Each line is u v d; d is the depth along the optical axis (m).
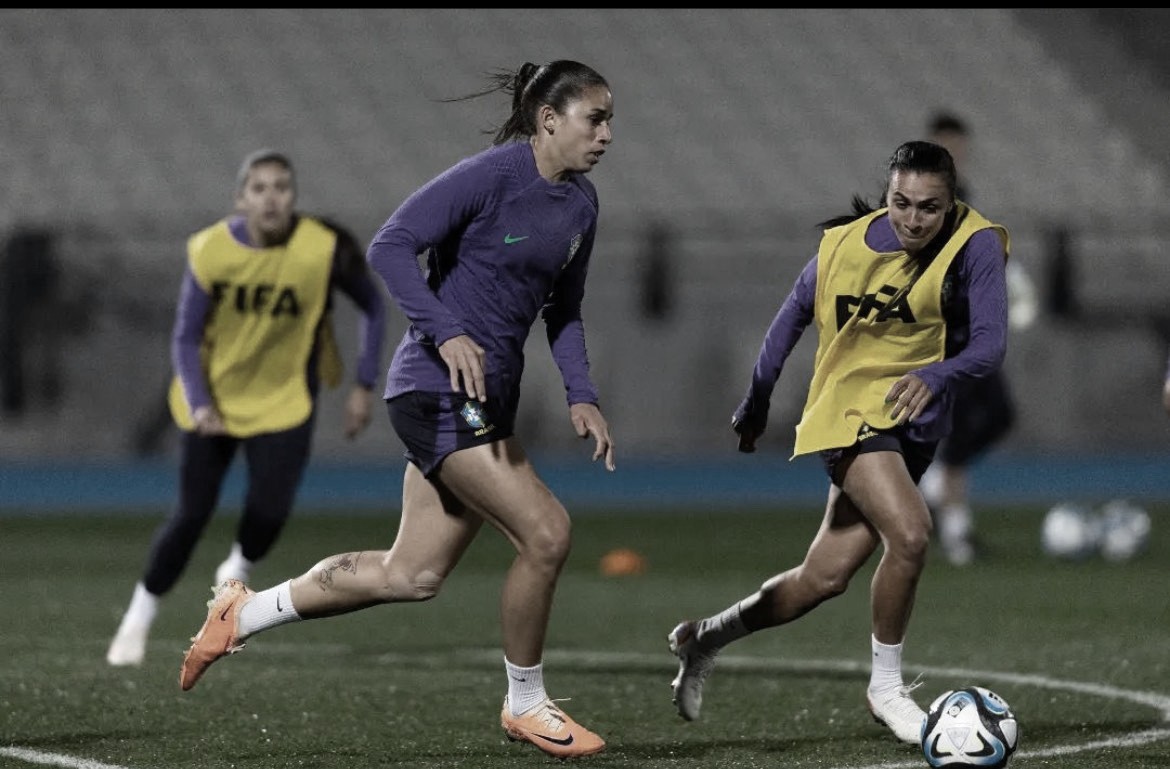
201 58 97.06
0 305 74.25
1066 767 17.58
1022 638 29.62
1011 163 96.06
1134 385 80.62
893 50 103.75
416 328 17.78
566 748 17.73
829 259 18.88
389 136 93.12
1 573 42.22
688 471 72.25
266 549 26.89
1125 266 82.50
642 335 77.56
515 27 101.75
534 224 17.34
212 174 89.12
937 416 18.91
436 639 30.17
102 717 21.02
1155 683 24.22
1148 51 105.56
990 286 18.22
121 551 47.84
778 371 19.72
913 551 18.22
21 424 74.31
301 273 26.06
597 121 17.12
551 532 17.27
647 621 33.06
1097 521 45.34
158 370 75.38
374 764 17.91
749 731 20.23
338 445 74.56
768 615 19.70
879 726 20.48
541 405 75.12
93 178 87.88
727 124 97.00
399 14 101.56
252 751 18.69
